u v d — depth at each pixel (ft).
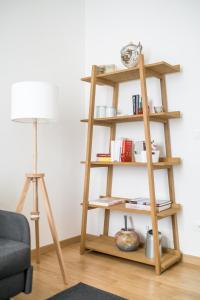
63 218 10.11
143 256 8.40
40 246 9.30
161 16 9.09
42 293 6.75
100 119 9.22
